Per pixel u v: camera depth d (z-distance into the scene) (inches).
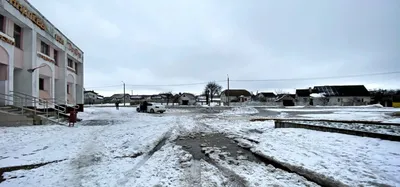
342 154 233.8
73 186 168.6
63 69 871.7
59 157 246.2
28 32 626.5
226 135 402.3
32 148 285.3
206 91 3029.0
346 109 1327.5
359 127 384.2
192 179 184.9
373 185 160.6
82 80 1139.9
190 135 404.2
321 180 178.9
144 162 232.2
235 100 3031.5
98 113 1019.3
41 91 716.7
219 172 203.3
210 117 782.5
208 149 294.2
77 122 599.5
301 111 1138.7
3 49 528.1
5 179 183.3
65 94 872.9
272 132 392.8
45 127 469.7
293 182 177.3
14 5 547.8
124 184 172.2
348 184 163.9
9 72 542.3
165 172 200.7
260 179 184.7
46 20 708.0
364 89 2375.7
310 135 335.6
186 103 2787.9
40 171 201.3
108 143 318.7
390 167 191.6
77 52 1048.2
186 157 251.8
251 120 649.6
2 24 543.5
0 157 245.3
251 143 326.0
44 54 708.0
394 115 791.1
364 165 199.6
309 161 219.3
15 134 380.5
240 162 235.9
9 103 539.8
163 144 326.3
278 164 226.4
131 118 739.4
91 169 207.3
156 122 610.2
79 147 292.5
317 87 2495.1
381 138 283.3
